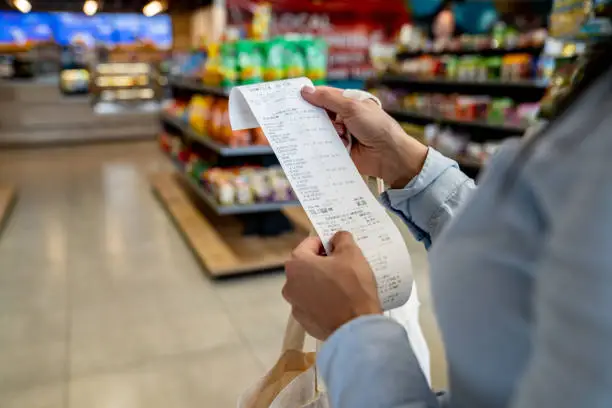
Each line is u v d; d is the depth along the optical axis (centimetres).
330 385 63
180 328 326
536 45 566
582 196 40
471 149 628
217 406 258
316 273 68
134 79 1095
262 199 440
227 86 432
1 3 1120
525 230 48
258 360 294
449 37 809
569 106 52
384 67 812
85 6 1104
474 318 52
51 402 258
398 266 79
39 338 313
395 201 110
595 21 237
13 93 988
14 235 495
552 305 41
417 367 61
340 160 88
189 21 1252
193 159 562
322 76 432
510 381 51
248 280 393
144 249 458
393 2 953
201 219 516
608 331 37
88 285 386
